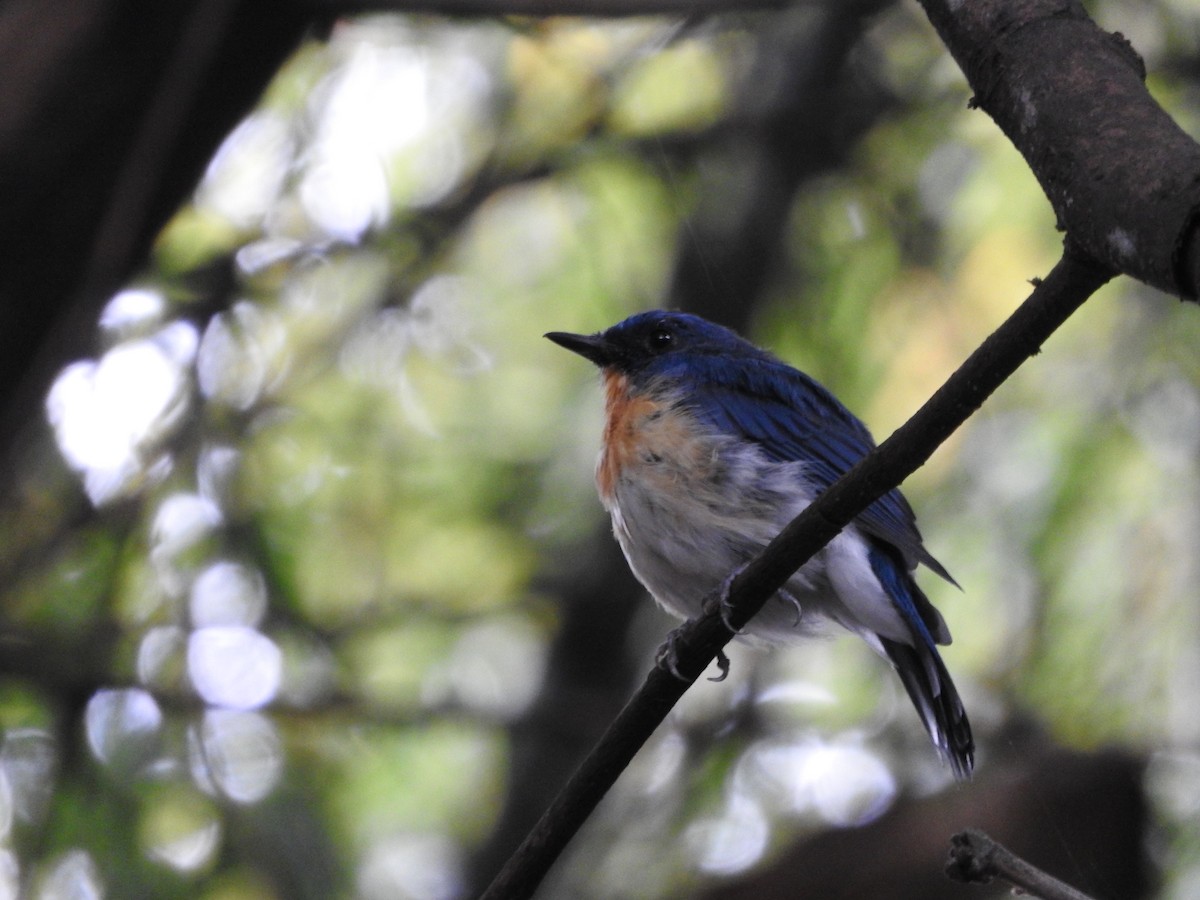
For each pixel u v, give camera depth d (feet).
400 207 41.24
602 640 44.01
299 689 37.35
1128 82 13.53
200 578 36.78
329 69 41.39
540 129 41.88
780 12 39.06
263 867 34.27
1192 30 40.40
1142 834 33.14
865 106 41.32
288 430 40.40
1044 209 41.16
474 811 41.88
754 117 41.32
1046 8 14.51
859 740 38.42
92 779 33.73
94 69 27.09
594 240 43.39
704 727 39.55
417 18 36.58
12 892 32.45
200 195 40.45
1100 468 38.70
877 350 42.09
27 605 35.76
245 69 28.22
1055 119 13.52
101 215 27.55
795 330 42.52
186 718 34.73
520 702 41.16
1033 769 34.06
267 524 38.63
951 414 16.93
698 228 43.60
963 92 41.01
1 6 27.53
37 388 28.53
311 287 41.39
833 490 18.70
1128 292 40.19
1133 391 39.14
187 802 34.27
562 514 43.09
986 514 39.68
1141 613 37.29
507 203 45.52
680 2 32.35
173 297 37.60
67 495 36.27
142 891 33.09
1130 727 35.94
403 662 41.96
